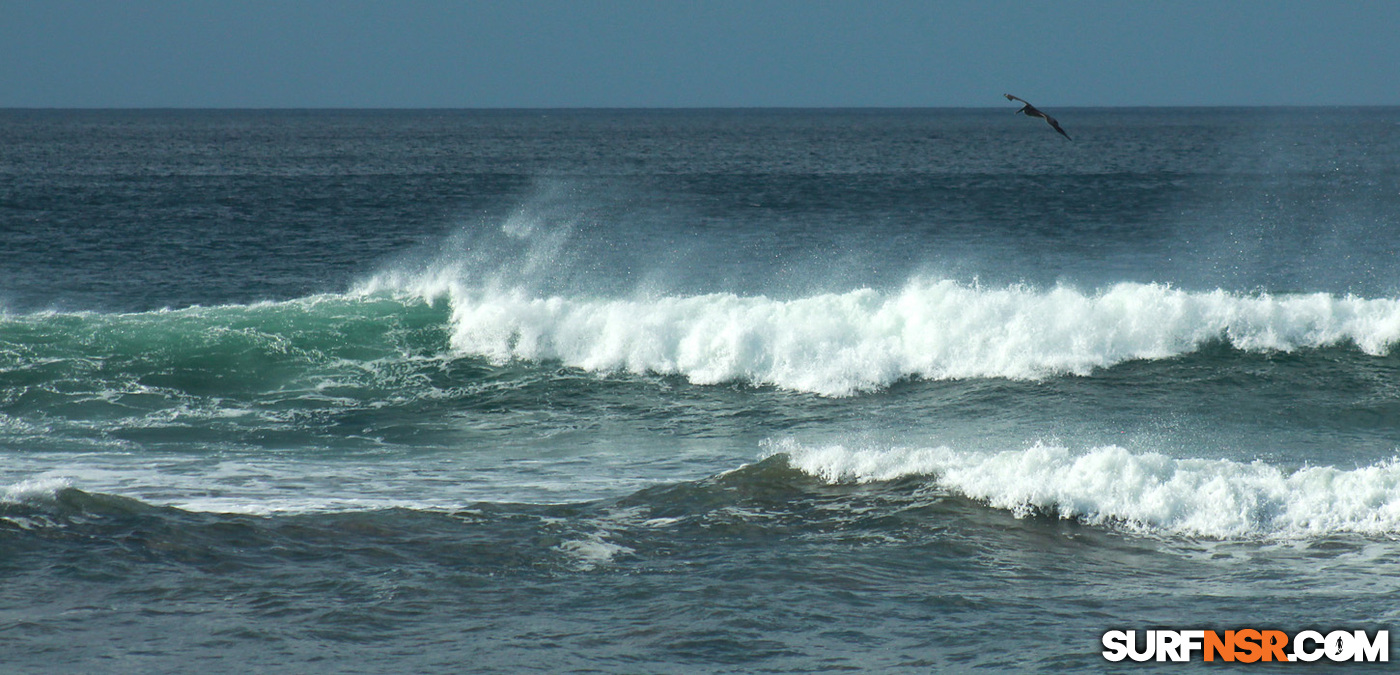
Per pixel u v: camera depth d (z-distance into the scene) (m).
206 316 74.00
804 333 68.81
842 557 35.91
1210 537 37.69
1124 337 68.81
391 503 43.88
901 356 67.88
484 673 27.20
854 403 63.22
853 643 29.17
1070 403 61.78
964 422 59.25
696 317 70.88
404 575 34.09
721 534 38.22
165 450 53.69
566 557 35.91
